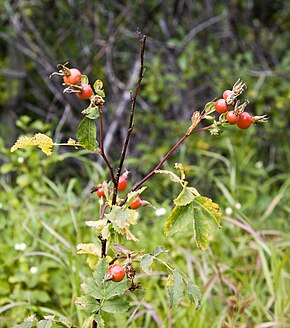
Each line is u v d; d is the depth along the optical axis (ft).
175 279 1.74
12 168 3.79
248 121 1.75
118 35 5.69
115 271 1.72
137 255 1.85
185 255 3.20
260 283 3.18
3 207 3.68
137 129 5.61
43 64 5.62
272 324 2.68
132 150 5.61
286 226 4.08
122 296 1.85
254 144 5.47
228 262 3.30
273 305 3.08
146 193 4.85
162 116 5.56
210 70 5.33
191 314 2.79
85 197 4.20
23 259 3.08
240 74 5.30
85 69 5.69
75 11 5.65
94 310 1.84
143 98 5.67
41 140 1.77
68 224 3.33
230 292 3.08
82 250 1.92
